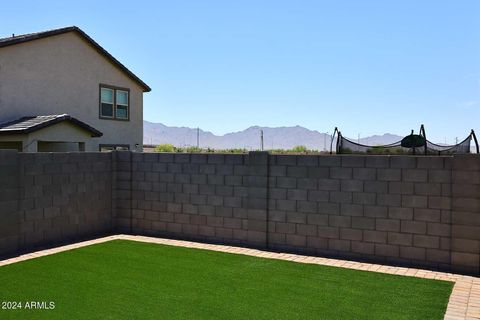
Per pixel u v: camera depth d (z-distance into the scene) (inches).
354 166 304.3
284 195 330.6
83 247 336.2
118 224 409.1
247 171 345.4
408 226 287.7
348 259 305.9
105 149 724.7
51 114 637.9
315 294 227.9
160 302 213.9
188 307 207.3
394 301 218.2
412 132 377.4
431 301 218.7
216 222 360.5
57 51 645.3
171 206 381.7
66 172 358.6
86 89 692.1
